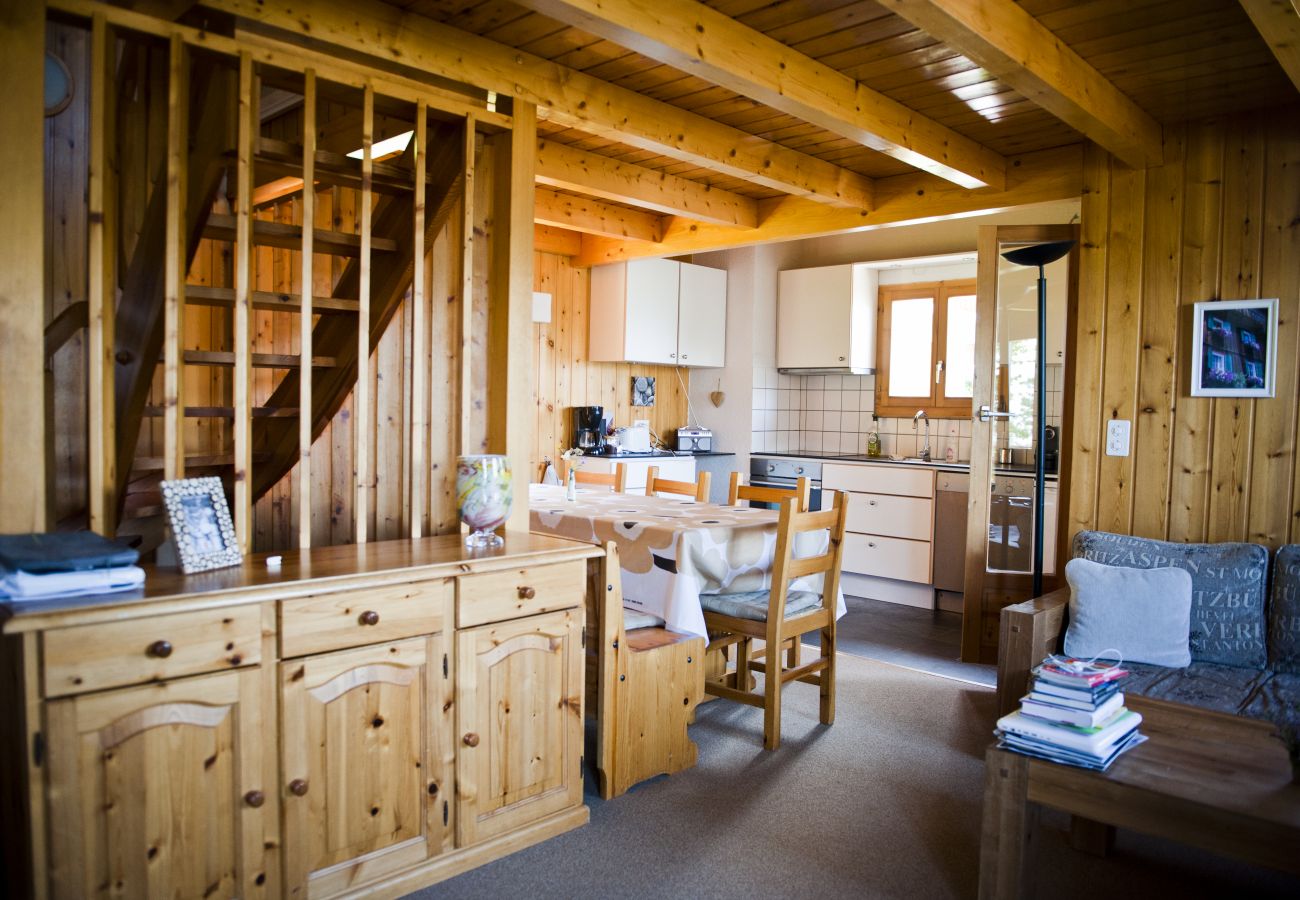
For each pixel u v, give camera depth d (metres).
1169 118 3.48
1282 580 3.02
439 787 2.21
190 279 3.23
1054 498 4.75
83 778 1.65
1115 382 3.65
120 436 2.34
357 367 2.58
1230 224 3.39
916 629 5.07
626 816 2.60
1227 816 1.78
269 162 2.38
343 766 2.03
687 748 2.98
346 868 2.04
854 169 4.46
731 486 4.13
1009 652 3.07
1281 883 2.30
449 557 2.29
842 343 6.32
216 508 2.12
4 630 1.56
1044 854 2.45
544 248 5.93
